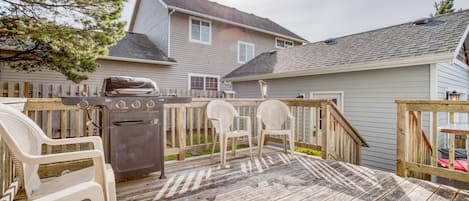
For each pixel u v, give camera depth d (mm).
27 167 1443
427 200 2104
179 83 10531
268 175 2797
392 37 6719
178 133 3469
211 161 3439
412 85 5277
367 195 2217
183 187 2420
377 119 5840
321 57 7555
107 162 2322
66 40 4438
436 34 5668
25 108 2371
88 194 1242
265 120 3902
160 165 2658
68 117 4832
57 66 5309
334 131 3814
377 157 5832
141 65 9688
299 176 2762
